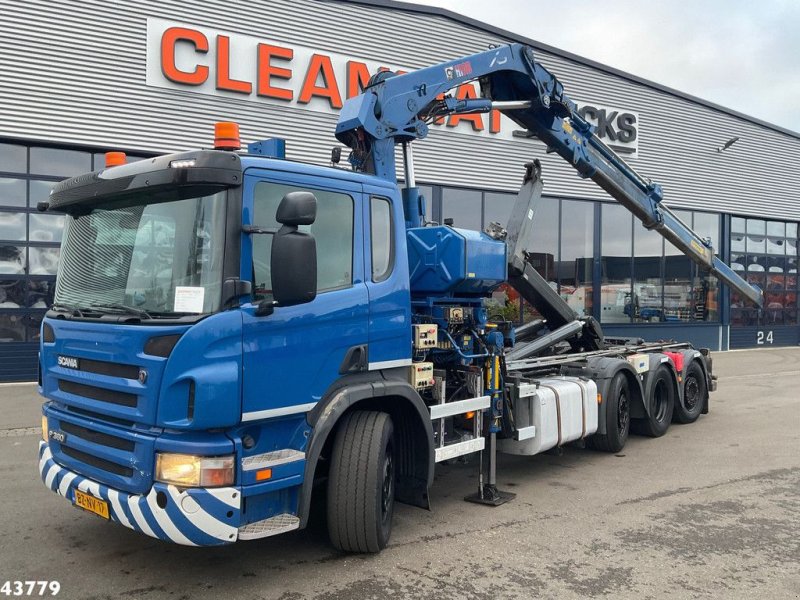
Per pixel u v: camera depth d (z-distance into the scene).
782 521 5.44
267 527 3.86
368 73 15.83
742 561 4.60
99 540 4.89
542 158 18.83
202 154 3.75
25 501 5.80
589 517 5.56
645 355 8.87
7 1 12.29
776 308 25.02
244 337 3.78
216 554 4.66
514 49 7.14
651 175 21.16
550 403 6.70
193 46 13.77
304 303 4.11
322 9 15.18
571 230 19.59
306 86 14.91
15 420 9.38
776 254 25.11
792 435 9.02
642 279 20.94
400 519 5.51
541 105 7.48
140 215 4.07
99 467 4.05
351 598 3.99
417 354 5.25
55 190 4.69
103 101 13.05
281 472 3.94
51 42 12.62
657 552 4.76
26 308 12.88
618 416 8.01
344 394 4.37
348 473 4.50
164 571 4.36
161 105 13.53
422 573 4.37
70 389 4.31
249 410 3.79
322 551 4.75
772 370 17.38
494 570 4.43
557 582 4.24
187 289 3.76
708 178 22.70
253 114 14.44
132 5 13.20
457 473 7.11
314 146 15.14
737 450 8.13
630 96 20.48
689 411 9.90
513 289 8.20
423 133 6.09
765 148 24.38
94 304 4.22
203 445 3.63
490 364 5.98
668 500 6.05
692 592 4.11
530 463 7.56
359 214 4.64
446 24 16.98
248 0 14.27
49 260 13.06
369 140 5.70
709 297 22.75
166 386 3.60
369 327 4.62
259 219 3.94
